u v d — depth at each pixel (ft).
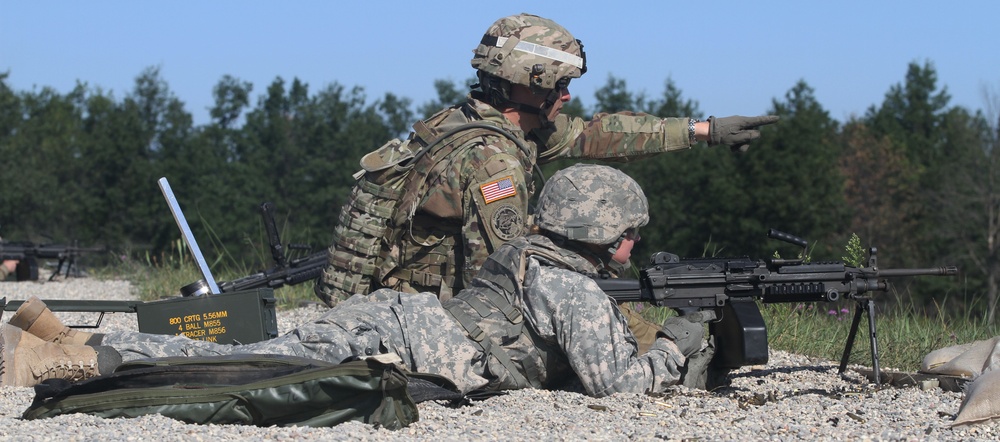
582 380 19.12
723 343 20.76
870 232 233.35
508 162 22.97
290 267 33.32
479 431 15.90
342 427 15.71
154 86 258.16
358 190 23.93
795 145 205.98
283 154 264.11
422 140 23.66
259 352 18.86
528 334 19.62
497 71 23.84
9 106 263.08
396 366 16.16
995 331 30.83
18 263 61.00
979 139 202.28
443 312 19.43
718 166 224.33
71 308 22.25
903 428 16.66
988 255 191.31
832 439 15.61
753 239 204.03
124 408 16.22
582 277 19.60
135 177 235.81
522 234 22.84
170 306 22.27
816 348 27.91
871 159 247.50
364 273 23.75
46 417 16.26
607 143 26.14
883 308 34.78
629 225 20.17
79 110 315.58
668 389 19.70
